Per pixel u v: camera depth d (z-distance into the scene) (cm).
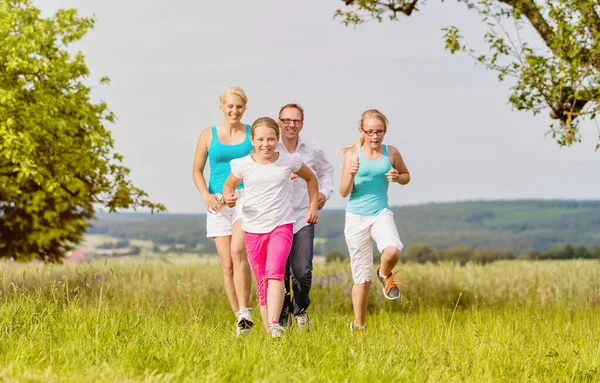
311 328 707
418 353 593
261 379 475
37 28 1677
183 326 639
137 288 1344
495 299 1333
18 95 1623
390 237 725
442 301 1329
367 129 723
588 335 755
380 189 744
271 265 658
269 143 661
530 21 1128
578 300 1212
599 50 1048
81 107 1716
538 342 702
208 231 800
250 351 539
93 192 1775
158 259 1947
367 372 503
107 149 1764
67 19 1766
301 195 761
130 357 516
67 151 1680
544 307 1141
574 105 1119
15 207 3183
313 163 793
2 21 1622
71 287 1216
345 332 670
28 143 1529
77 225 3344
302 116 778
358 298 762
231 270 794
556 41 1070
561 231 15175
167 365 507
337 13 1253
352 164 718
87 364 493
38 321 619
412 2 1206
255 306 1234
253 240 678
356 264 757
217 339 593
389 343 634
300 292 762
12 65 1574
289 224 678
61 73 1705
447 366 569
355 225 747
